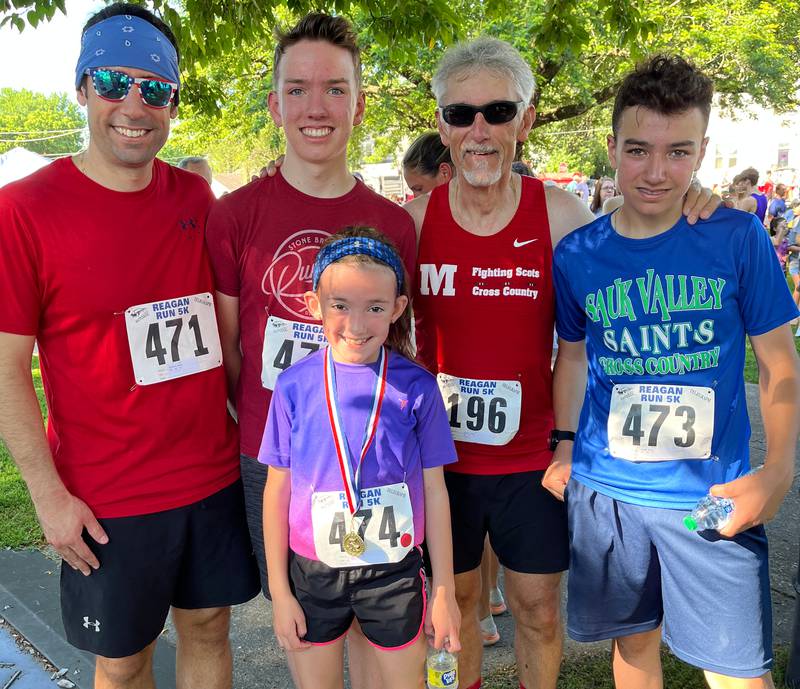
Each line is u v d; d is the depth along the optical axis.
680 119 1.92
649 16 6.07
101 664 2.36
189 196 2.36
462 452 2.48
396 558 2.05
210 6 4.96
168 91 2.17
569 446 2.45
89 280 2.13
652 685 2.40
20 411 2.07
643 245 2.08
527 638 2.54
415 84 15.80
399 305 2.13
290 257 2.35
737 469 2.09
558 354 2.52
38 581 3.83
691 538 2.08
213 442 2.38
